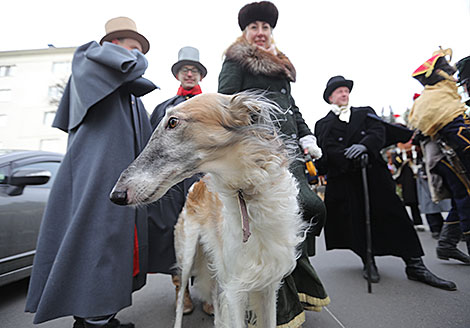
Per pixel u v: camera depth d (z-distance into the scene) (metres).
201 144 1.40
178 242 2.36
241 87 2.21
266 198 1.41
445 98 2.79
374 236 3.13
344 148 3.25
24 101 23.03
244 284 1.49
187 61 2.96
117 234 1.94
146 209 2.40
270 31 2.42
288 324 1.79
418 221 5.69
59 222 1.99
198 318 2.44
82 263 1.84
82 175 2.01
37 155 3.37
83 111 2.06
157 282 3.42
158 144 1.46
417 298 2.55
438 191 3.70
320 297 2.02
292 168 2.12
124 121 2.21
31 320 2.53
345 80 3.52
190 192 2.39
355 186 3.22
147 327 2.30
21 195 3.00
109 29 2.77
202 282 2.36
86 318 1.84
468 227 2.67
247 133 1.42
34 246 3.06
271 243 1.44
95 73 2.08
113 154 2.06
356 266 3.72
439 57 2.96
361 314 2.33
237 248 1.49
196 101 1.47
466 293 2.58
